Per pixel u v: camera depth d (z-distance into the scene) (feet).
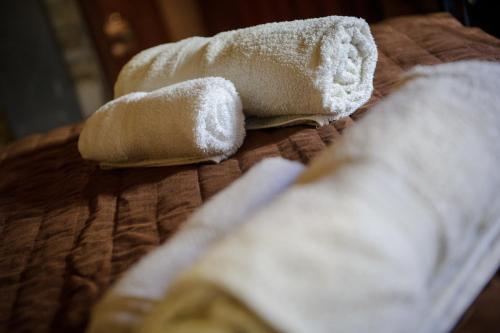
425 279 1.65
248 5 9.11
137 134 3.53
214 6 9.57
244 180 2.29
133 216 3.07
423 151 1.89
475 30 4.61
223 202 2.16
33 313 2.47
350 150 1.93
